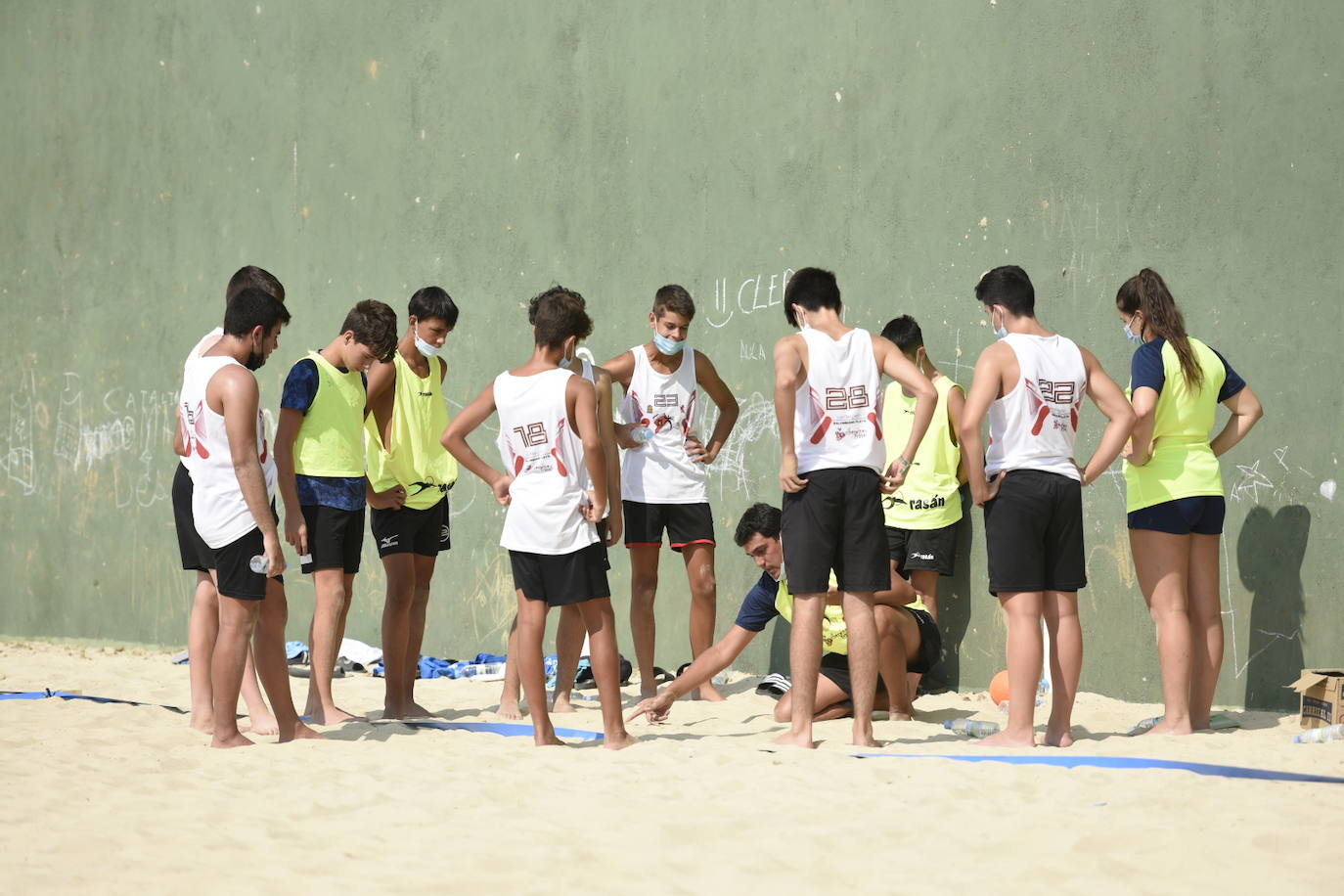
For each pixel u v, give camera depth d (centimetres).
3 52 3569
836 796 1368
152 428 3309
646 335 2628
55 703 2144
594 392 1653
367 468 2039
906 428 2262
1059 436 1658
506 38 2808
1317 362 1991
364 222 3000
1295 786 1381
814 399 1655
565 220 2728
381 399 2033
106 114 3400
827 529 1658
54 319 3488
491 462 2803
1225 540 2047
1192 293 2083
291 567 3041
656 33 2614
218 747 1717
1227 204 2058
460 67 2869
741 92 2514
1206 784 1391
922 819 1270
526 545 1661
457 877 1109
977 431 1650
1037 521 1648
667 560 2584
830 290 1688
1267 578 2016
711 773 1504
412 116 2936
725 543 2514
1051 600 1681
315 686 1962
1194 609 1828
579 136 2711
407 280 2939
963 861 1136
